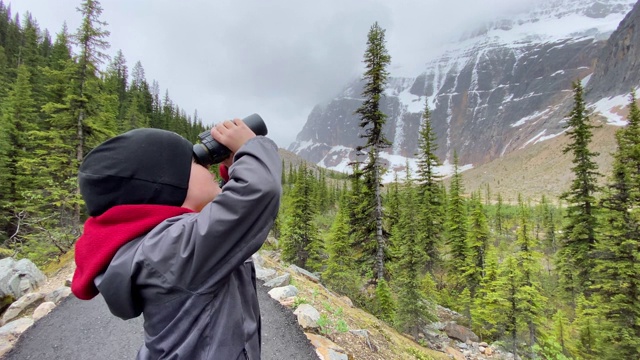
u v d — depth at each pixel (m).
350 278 18.56
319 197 60.75
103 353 5.08
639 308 14.80
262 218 1.10
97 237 1.08
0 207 21.11
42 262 12.61
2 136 23.94
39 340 5.45
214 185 1.30
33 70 44.25
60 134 17.09
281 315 6.54
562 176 168.25
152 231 1.06
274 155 1.24
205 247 0.99
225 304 1.12
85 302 6.94
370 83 19.41
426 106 32.22
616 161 19.66
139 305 1.11
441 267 31.80
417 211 30.23
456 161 37.50
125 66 95.62
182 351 1.01
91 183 1.10
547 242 48.59
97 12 17.03
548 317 26.61
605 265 16.61
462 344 18.14
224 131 1.27
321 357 5.21
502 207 105.81
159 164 1.12
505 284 18.56
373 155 19.50
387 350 7.32
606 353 15.47
